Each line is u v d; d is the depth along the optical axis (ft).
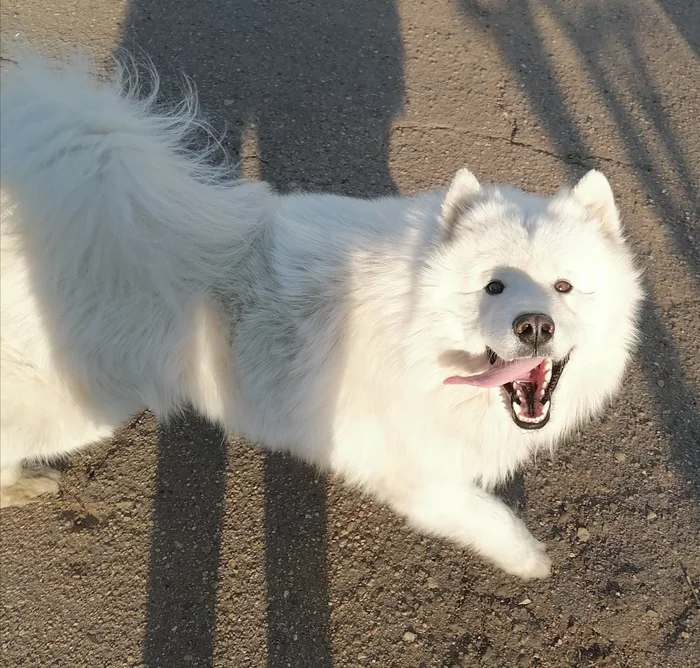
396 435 2.29
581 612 2.57
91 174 2.04
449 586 2.65
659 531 2.73
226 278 2.33
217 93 4.19
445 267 2.06
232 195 2.41
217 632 2.56
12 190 2.04
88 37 4.49
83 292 2.17
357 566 2.70
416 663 2.50
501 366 1.98
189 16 4.69
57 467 2.91
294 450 2.60
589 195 2.20
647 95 4.37
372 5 4.88
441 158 3.93
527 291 1.97
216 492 2.87
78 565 2.70
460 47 4.62
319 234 2.35
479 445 2.29
